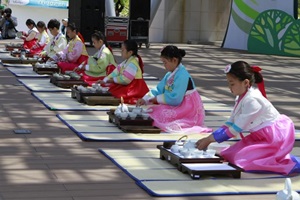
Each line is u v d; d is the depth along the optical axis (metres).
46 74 10.27
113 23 17.62
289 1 16.94
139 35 17.88
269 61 15.28
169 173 4.51
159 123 6.06
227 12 21.69
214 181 4.34
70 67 9.89
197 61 14.66
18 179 4.28
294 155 5.24
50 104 7.36
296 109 8.05
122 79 7.42
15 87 8.88
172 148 4.80
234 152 4.69
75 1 17.53
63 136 5.75
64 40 10.72
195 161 4.57
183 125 6.07
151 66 12.96
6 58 12.24
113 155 5.02
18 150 5.14
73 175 4.43
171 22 21.39
